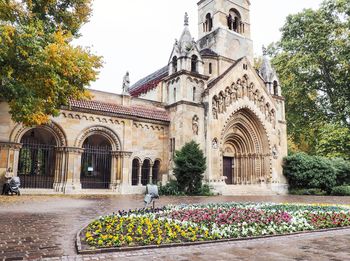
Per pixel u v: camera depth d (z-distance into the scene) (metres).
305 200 23.62
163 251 6.88
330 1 41.41
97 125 26.53
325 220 11.69
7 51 13.19
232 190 31.06
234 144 36.22
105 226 9.23
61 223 10.14
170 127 30.86
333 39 40.81
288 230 9.83
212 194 27.88
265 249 7.33
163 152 30.45
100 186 28.73
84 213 12.66
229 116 32.09
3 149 21.86
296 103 45.81
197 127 30.03
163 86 36.25
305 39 42.41
